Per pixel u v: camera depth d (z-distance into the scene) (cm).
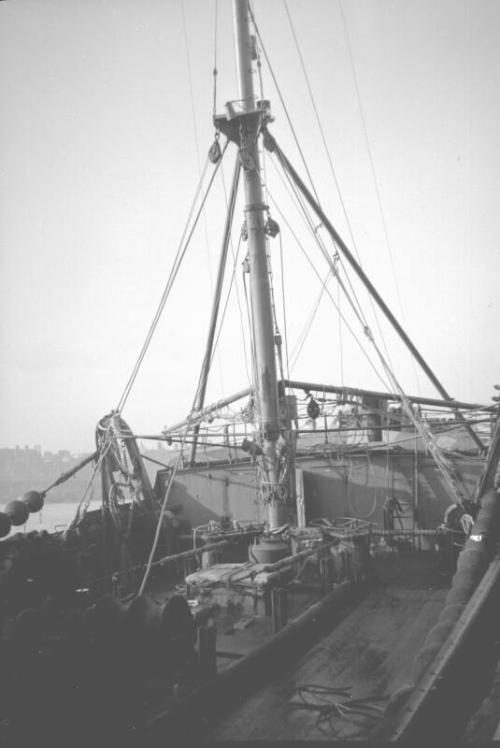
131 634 534
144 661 532
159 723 498
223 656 689
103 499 1130
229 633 762
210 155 1122
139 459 1211
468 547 693
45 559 766
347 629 798
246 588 834
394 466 1342
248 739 511
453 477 1293
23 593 717
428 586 996
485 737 489
